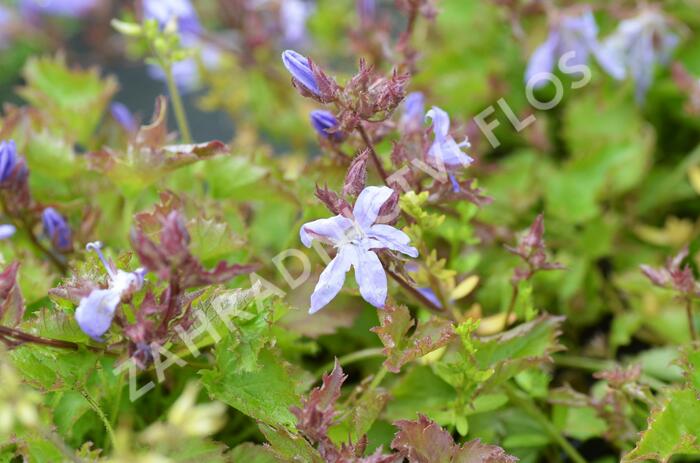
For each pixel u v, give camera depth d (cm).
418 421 39
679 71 53
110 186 47
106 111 56
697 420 40
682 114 56
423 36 58
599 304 50
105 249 45
